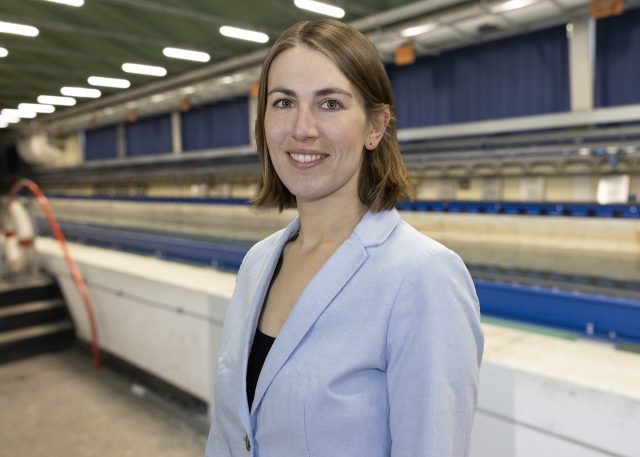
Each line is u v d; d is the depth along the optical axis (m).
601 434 1.63
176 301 3.42
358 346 0.70
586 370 1.79
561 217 4.52
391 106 0.83
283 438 0.74
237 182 8.62
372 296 0.72
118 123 11.58
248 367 0.84
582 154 4.32
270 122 0.79
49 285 4.89
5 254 4.90
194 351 3.35
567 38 4.93
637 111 4.09
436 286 0.68
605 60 4.68
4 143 15.88
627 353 1.98
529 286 3.05
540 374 1.77
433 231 5.49
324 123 0.74
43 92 8.64
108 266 4.16
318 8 4.34
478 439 1.99
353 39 0.75
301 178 0.78
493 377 1.91
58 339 4.75
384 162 0.83
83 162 12.91
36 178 14.59
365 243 0.77
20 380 4.05
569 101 4.98
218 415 0.92
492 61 5.50
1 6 4.38
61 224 7.82
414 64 6.19
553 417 1.75
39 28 4.94
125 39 5.40
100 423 3.33
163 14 4.60
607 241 4.28
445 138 5.81
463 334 0.70
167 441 3.10
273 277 0.93
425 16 4.52
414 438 0.66
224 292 3.10
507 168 5.24
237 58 6.19
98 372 4.21
